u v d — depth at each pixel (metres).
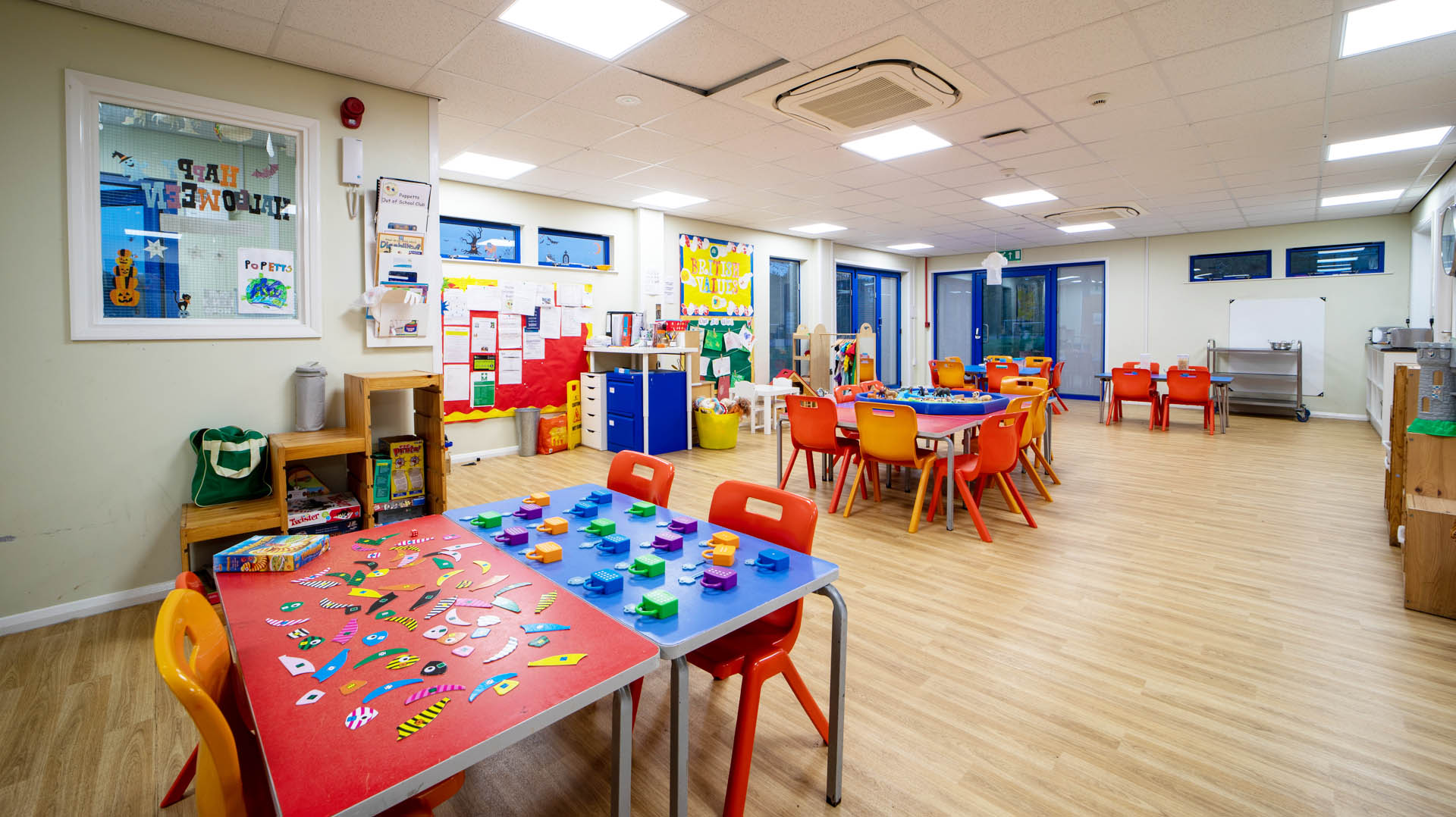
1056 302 11.02
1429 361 3.03
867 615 2.87
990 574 3.34
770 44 3.23
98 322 2.88
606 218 7.13
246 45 3.16
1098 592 3.11
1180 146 4.99
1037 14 2.93
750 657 1.63
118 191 2.95
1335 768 1.83
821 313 9.84
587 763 1.91
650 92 3.83
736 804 1.54
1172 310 9.75
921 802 1.72
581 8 2.89
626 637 1.24
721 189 6.43
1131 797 1.73
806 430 4.76
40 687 2.30
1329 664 2.41
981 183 6.23
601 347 6.61
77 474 2.88
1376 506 4.48
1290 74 3.60
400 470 3.46
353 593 1.46
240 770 0.99
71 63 2.79
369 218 3.64
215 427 3.18
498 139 4.74
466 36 3.12
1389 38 3.19
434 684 1.07
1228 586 3.16
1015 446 4.02
